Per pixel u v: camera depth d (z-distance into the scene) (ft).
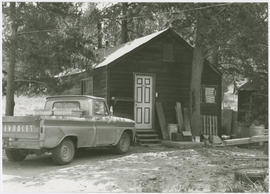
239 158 43.88
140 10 67.77
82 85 68.44
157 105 63.10
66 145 40.19
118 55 62.49
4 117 39.55
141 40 67.21
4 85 62.69
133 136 50.72
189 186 29.25
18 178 32.76
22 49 54.13
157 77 64.03
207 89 68.23
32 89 62.90
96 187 29.35
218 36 57.31
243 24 55.06
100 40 92.68
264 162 40.83
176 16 60.85
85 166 38.70
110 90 59.67
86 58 59.36
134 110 61.67
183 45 66.33
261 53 60.49
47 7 56.85
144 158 44.34
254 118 78.02
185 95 66.08
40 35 54.34
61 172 35.42
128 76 61.41
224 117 73.31
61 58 56.49
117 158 44.62
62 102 46.62
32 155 47.44
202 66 61.93
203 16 55.57
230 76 89.81
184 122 62.90
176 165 39.17
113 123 46.91
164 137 61.41
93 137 43.68
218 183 30.35
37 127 37.65
